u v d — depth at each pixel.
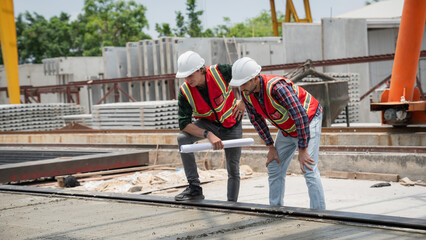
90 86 23.67
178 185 7.21
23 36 68.38
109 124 13.16
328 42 18.80
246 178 7.76
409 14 8.05
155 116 12.35
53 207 4.52
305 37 19.16
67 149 10.73
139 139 10.43
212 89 4.46
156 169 9.03
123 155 9.00
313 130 4.19
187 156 4.61
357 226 3.27
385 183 6.60
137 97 19.84
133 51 19.88
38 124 16.62
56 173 8.20
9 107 15.98
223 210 3.98
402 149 7.09
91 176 8.45
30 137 12.83
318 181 4.16
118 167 8.94
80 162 8.45
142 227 3.58
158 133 10.80
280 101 4.02
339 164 7.53
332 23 18.89
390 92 8.46
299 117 3.96
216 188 7.01
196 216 3.85
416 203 5.43
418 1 7.95
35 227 3.75
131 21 62.78
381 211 5.14
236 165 4.86
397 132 8.44
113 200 4.69
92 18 64.06
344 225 3.32
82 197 4.93
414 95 8.56
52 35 67.81
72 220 3.93
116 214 4.07
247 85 4.04
